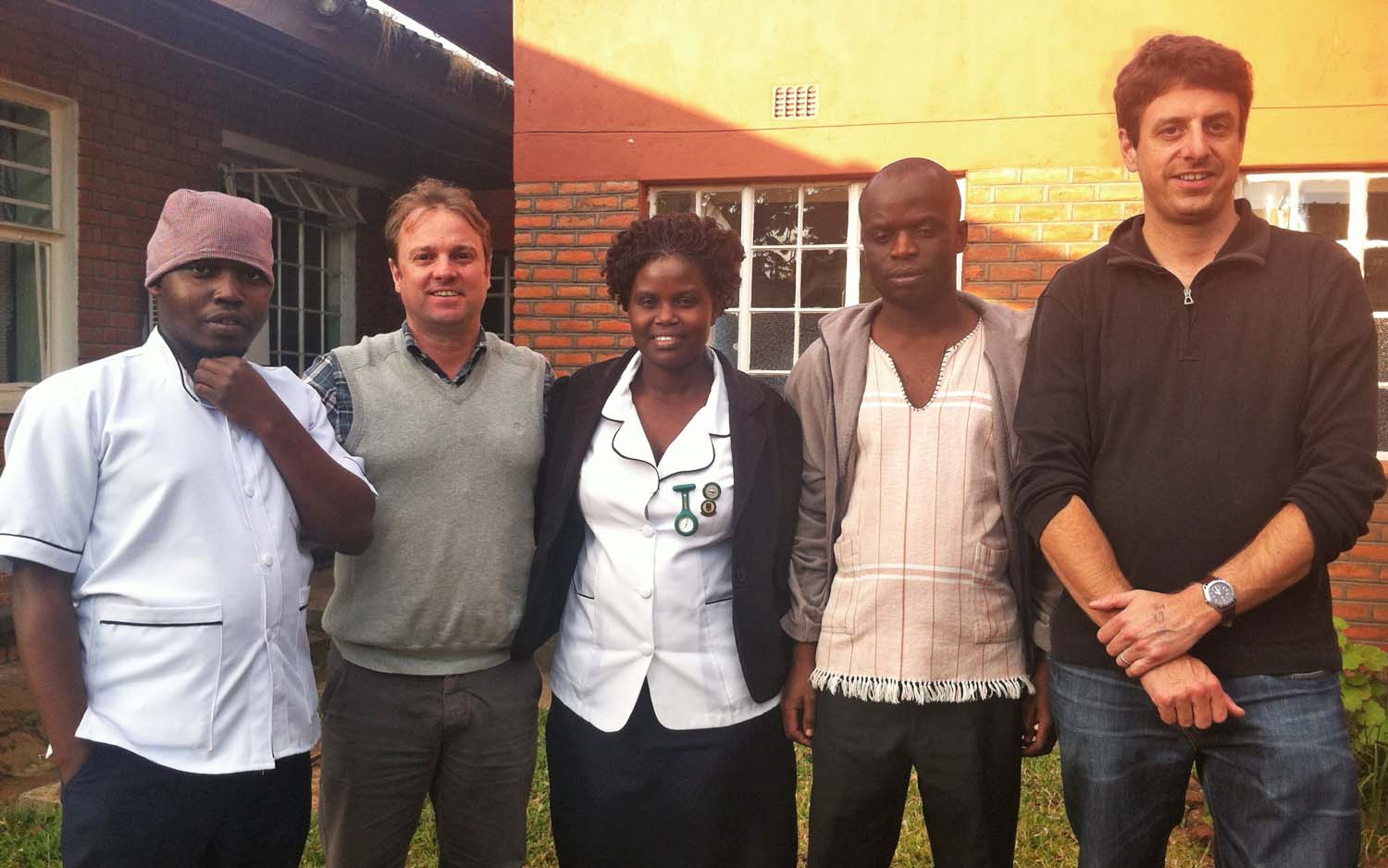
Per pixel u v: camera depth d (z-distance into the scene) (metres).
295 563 2.05
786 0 5.54
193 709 1.89
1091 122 5.25
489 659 2.42
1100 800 2.08
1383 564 5.09
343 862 2.44
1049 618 2.27
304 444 2.04
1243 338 1.94
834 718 2.36
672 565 2.36
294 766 2.05
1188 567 1.95
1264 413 1.92
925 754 2.30
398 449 2.33
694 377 2.50
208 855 2.00
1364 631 5.12
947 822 2.35
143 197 6.50
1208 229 2.01
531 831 3.52
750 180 5.70
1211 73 1.95
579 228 5.79
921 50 5.41
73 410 1.87
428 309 2.37
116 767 1.86
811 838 2.45
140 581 1.89
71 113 6.05
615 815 2.38
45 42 5.84
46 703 1.83
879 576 2.31
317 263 8.30
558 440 2.49
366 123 8.20
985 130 5.37
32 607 1.83
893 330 2.42
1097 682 2.06
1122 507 1.99
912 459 2.32
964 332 2.40
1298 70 5.06
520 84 5.81
